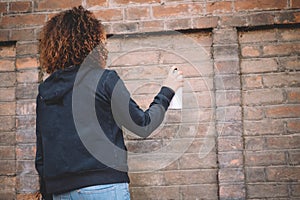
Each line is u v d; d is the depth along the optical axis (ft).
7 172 9.29
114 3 9.27
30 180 9.14
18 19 9.45
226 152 8.91
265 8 9.03
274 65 9.09
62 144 6.21
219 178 8.87
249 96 9.07
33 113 9.27
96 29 6.60
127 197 6.24
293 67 9.06
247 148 8.99
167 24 9.14
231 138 8.92
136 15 9.22
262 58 9.11
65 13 6.67
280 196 8.89
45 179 6.30
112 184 6.14
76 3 9.37
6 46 9.51
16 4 9.46
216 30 9.08
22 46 9.39
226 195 8.83
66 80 6.36
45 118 6.40
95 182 6.08
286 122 8.99
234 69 9.02
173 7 9.18
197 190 9.00
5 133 9.36
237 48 9.05
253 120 9.02
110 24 9.24
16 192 9.18
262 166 8.94
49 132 6.33
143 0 9.23
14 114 9.39
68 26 6.51
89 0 9.32
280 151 8.95
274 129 8.99
